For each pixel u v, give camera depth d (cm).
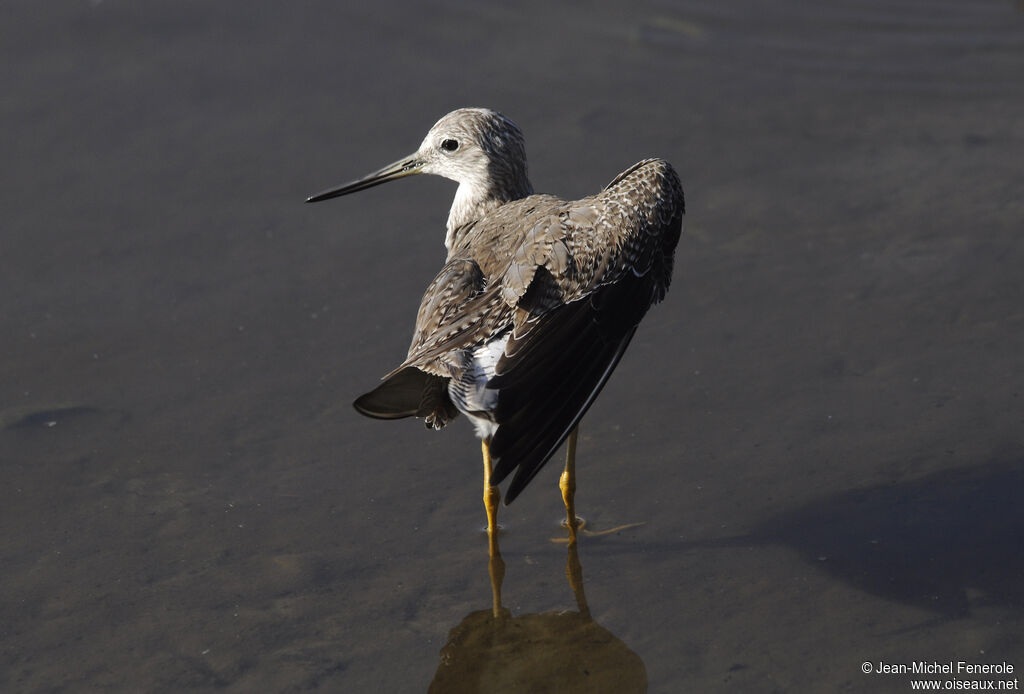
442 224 1397
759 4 1938
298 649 863
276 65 1709
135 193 1441
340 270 1318
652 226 916
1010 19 1875
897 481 1007
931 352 1154
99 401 1141
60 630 887
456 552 963
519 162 1080
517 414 808
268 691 823
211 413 1125
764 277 1283
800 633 859
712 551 949
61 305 1267
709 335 1203
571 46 1791
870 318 1209
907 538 949
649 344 1197
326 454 1073
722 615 883
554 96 1656
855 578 912
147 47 1734
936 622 864
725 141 1550
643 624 878
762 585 910
